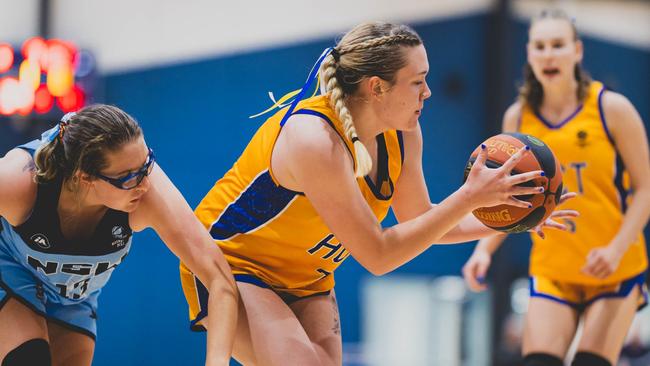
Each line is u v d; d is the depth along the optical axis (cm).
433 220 464
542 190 456
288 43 1316
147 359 1194
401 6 1430
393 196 550
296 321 510
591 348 656
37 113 1106
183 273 551
